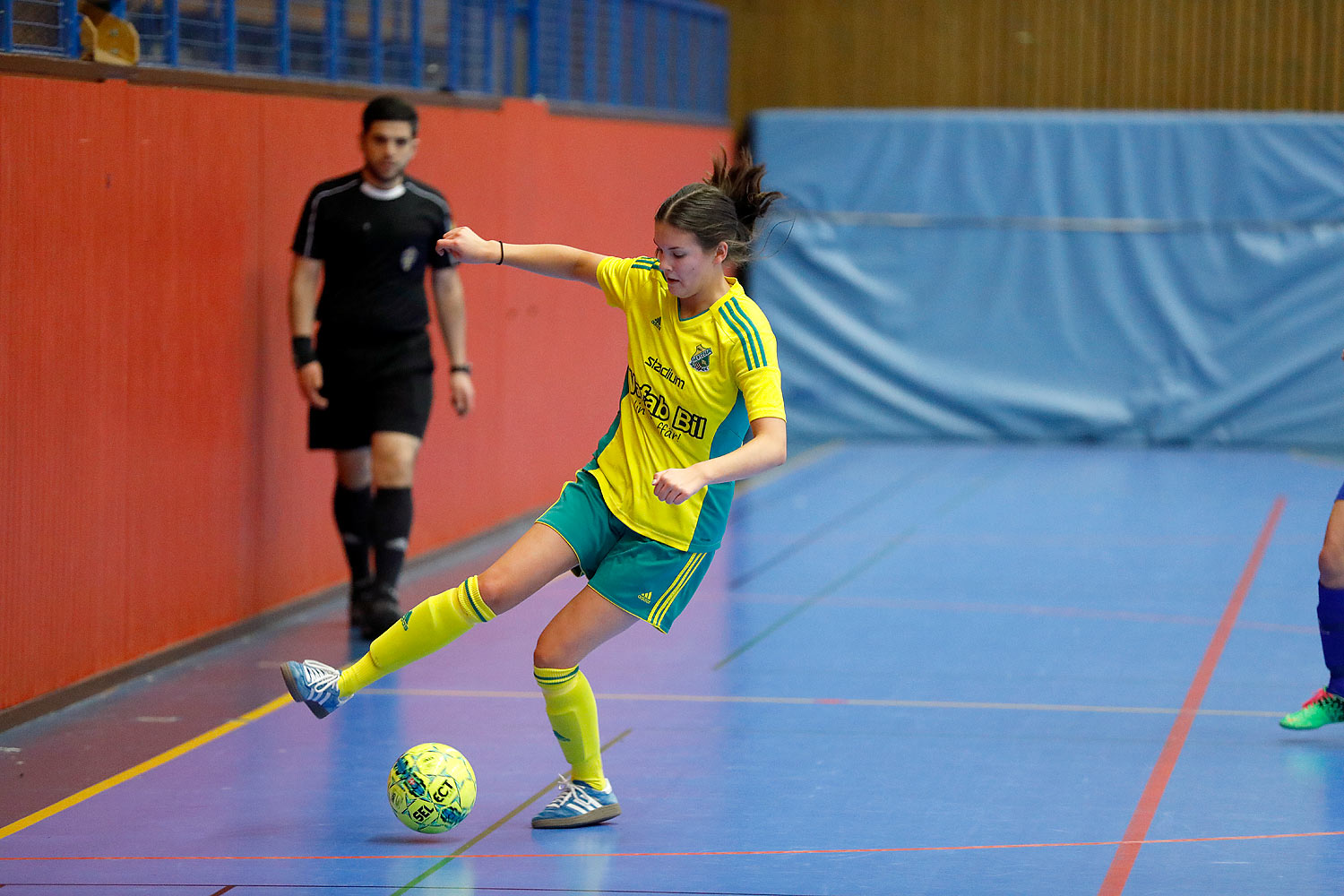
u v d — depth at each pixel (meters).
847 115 43.16
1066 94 46.19
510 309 29.97
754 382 12.45
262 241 21.70
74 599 17.84
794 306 44.09
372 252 20.30
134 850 13.16
